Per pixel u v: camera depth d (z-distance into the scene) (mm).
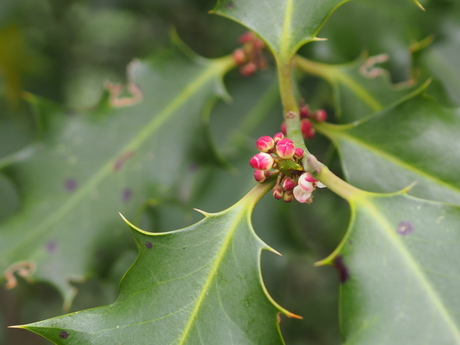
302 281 436
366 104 261
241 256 202
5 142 375
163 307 202
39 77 391
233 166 291
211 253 204
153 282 204
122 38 430
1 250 252
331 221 376
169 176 259
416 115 225
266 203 283
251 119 313
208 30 383
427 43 268
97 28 423
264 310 197
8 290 435
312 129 234
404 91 259
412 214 202
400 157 225
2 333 443
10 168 259
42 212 256
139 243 205
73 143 262
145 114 264
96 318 201
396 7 282
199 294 202
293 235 282
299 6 220
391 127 226
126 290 204
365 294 197
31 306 440
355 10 286
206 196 287
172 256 205
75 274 251
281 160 208
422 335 192
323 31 288
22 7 350
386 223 202
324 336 429
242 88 320
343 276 199
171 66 269
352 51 287
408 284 196
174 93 266
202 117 263
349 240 201
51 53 399
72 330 200
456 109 224
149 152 260
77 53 421
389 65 283
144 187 258
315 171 206
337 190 205
